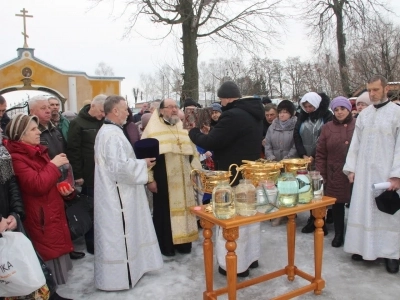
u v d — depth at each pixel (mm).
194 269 3453
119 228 2977
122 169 2881
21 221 2627
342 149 3826
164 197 3738
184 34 11945
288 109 4684
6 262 2197
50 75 17891
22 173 2693
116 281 2992
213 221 2432
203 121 3479
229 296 2473
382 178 3242
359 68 10195
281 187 2600
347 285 3068
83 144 3918
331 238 4176
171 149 3660
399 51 9664
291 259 3150
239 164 3240
